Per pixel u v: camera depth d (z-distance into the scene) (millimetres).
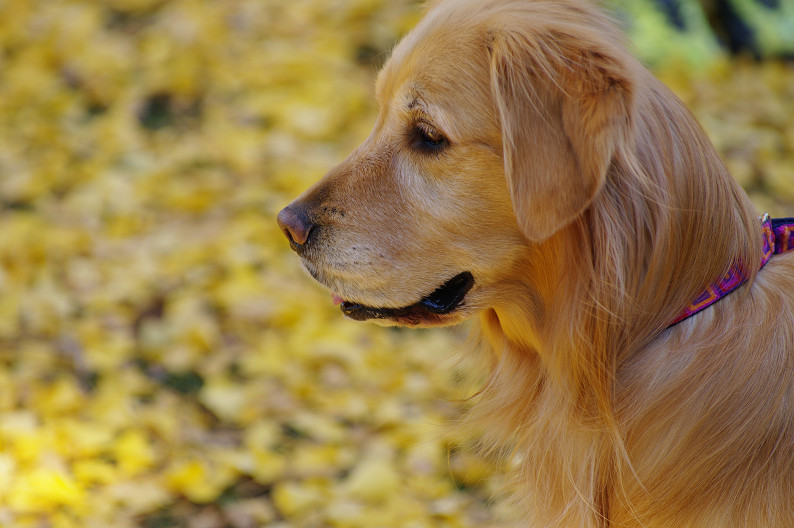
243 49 6426
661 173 1951
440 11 2221
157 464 3428
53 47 6492
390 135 2209
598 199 1950
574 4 2148
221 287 4445
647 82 2014
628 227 1952
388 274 2193
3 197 5184
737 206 2102
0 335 4137
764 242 2188
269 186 5188
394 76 2209
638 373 2055
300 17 6746
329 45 6398
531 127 1900
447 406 3715
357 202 2203
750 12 6707
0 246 4719
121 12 6867
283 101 5879
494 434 2539
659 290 2008
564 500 2268
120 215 5004
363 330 4281
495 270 2166
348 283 2240
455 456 3486
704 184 2025
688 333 2039
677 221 1974
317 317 4312
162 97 6012
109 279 4543
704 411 1986
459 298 2223
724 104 6035
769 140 5652
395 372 4016
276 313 4312
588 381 2107
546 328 2213
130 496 3232
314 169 5285
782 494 1943
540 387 2373
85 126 5797
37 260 4660
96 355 4000
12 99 6055
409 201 2166
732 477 1973
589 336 2059
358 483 3340
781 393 1948
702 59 6418
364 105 5848
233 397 3799
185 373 3975
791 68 6672
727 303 2051
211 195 5129
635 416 2057
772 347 1975
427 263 2178
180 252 4699
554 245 2080
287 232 2277
